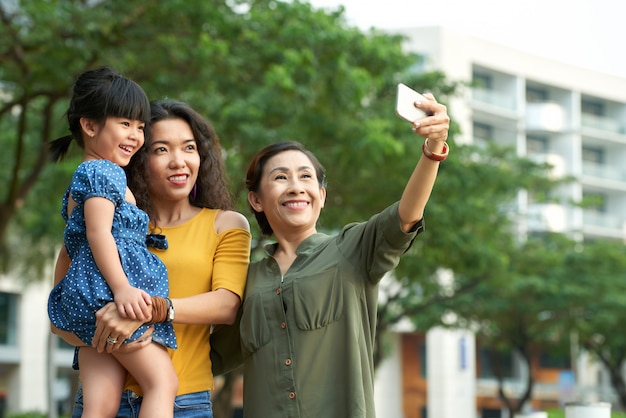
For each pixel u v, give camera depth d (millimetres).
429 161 3701
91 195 3686
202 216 4148
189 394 3840
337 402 3830
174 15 12258
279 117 12969
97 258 3637
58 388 32531
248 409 3957
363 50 13695
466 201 16406
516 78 44688
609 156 49250
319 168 4266
